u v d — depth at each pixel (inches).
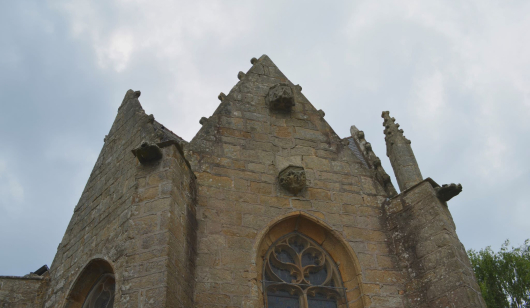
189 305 361.4
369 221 482.6
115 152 514.9
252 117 543.2
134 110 541.3
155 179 402.3
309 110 580.1
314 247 459.8
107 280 420.5
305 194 482.6
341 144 552.1
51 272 477.1
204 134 505.0
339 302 431.2
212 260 402.3
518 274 874.1
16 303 456.1
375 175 533.3
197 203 436.8
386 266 450.0
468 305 389.7
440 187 472.7
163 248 351.9
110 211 438.9
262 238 435.2
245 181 473.4
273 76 613.3
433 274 426.3
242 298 389.1
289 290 429.4
